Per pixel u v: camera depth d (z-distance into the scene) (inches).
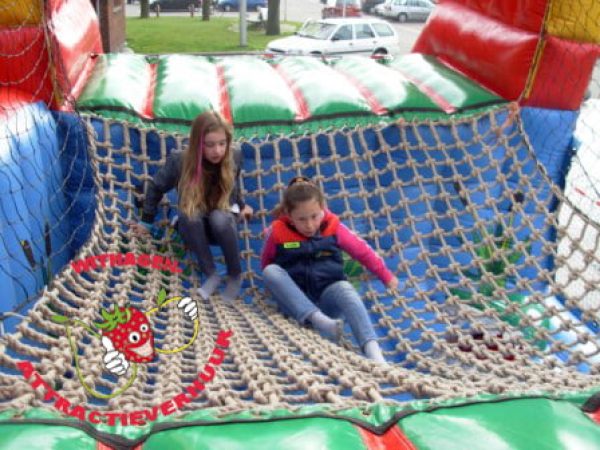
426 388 95.1
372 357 131.6
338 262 148.3
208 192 151.9
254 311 153.9
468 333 147.6
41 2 154.6
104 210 158.4
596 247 155.1
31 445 66.9
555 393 92.7
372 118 183.0
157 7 1123.9
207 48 777.6
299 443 70.1
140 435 77.2
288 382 102.3
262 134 178.5
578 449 72.0
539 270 158.9
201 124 144.3
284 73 215.5
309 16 1261.1
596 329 182.2
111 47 537.3
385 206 175.8
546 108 190.7
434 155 187.3
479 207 173.0
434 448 72.3
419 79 211.0
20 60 157.0
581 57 184.7
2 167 127.0
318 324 137.3
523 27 187.9
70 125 163.9
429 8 1092.5
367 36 625.6
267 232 150.0
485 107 188.9
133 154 169.8
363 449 72.5
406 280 168.6
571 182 233.9
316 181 177.2
